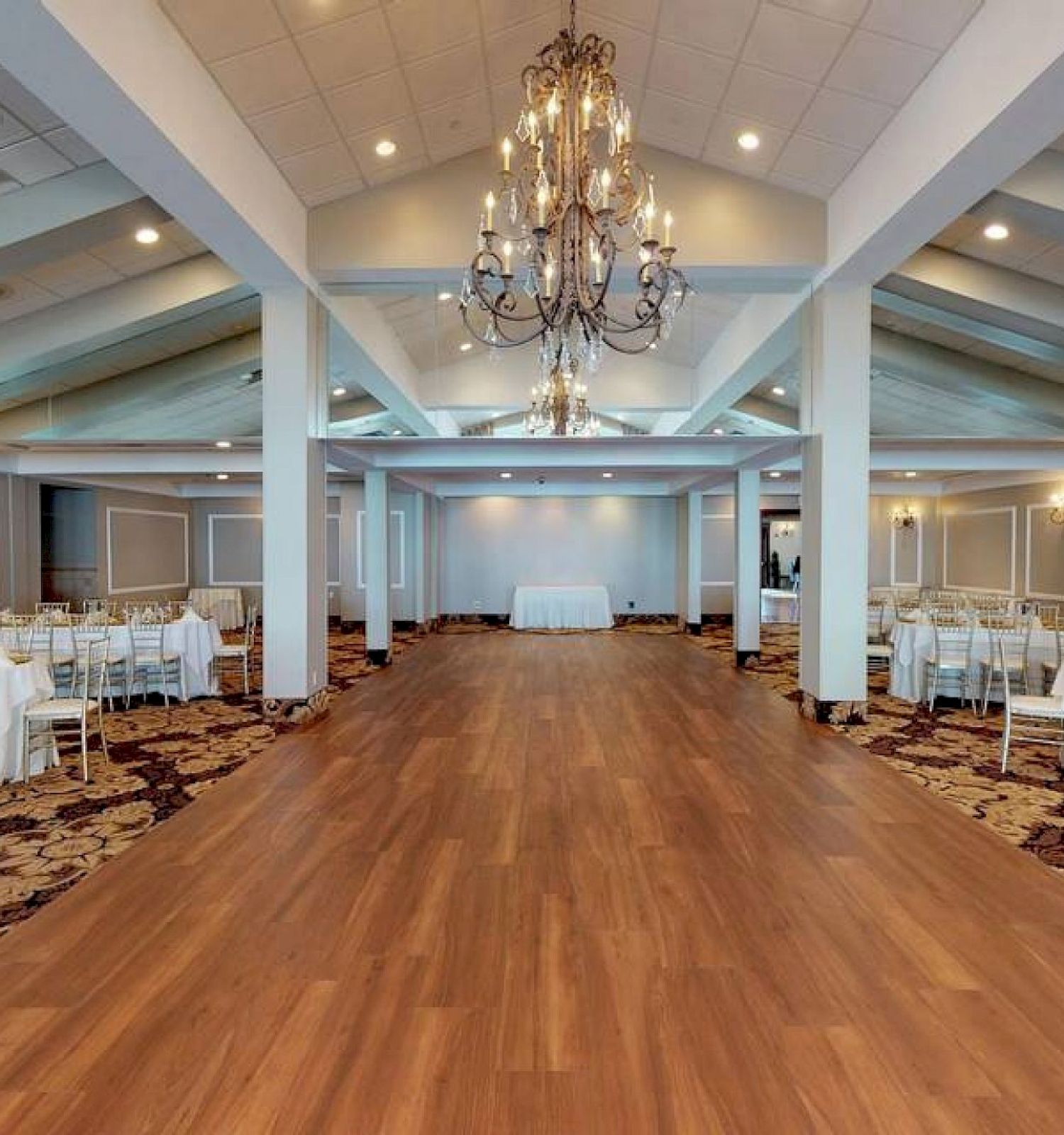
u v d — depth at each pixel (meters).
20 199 4.52
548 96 3.87
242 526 14.22
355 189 5.70
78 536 11.65
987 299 5.91
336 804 4.01
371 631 8.83
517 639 11.15
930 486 13.77
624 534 13.70
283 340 5.79
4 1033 2.14
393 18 4.13
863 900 2.94
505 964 2.49
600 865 3.25
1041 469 8.52
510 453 7.28
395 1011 2.24
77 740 5.36
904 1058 2.04
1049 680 6.18
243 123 4.56
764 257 5.68
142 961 2.51
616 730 5.64
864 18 3.95
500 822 3.75
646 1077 1.96
